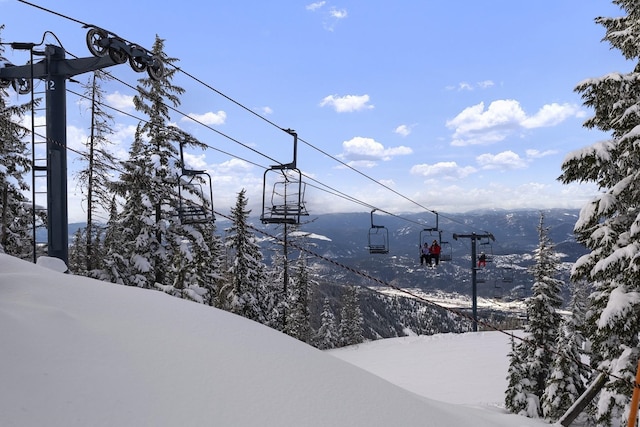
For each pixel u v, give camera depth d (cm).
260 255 3828
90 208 3092
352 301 6475
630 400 1246
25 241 2616
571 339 1922
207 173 2106
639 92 1295
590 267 1324
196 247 2788
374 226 2330
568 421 1393
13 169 2556
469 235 4541
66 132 1093
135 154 2636
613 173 1270
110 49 1053
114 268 2683
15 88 1151
